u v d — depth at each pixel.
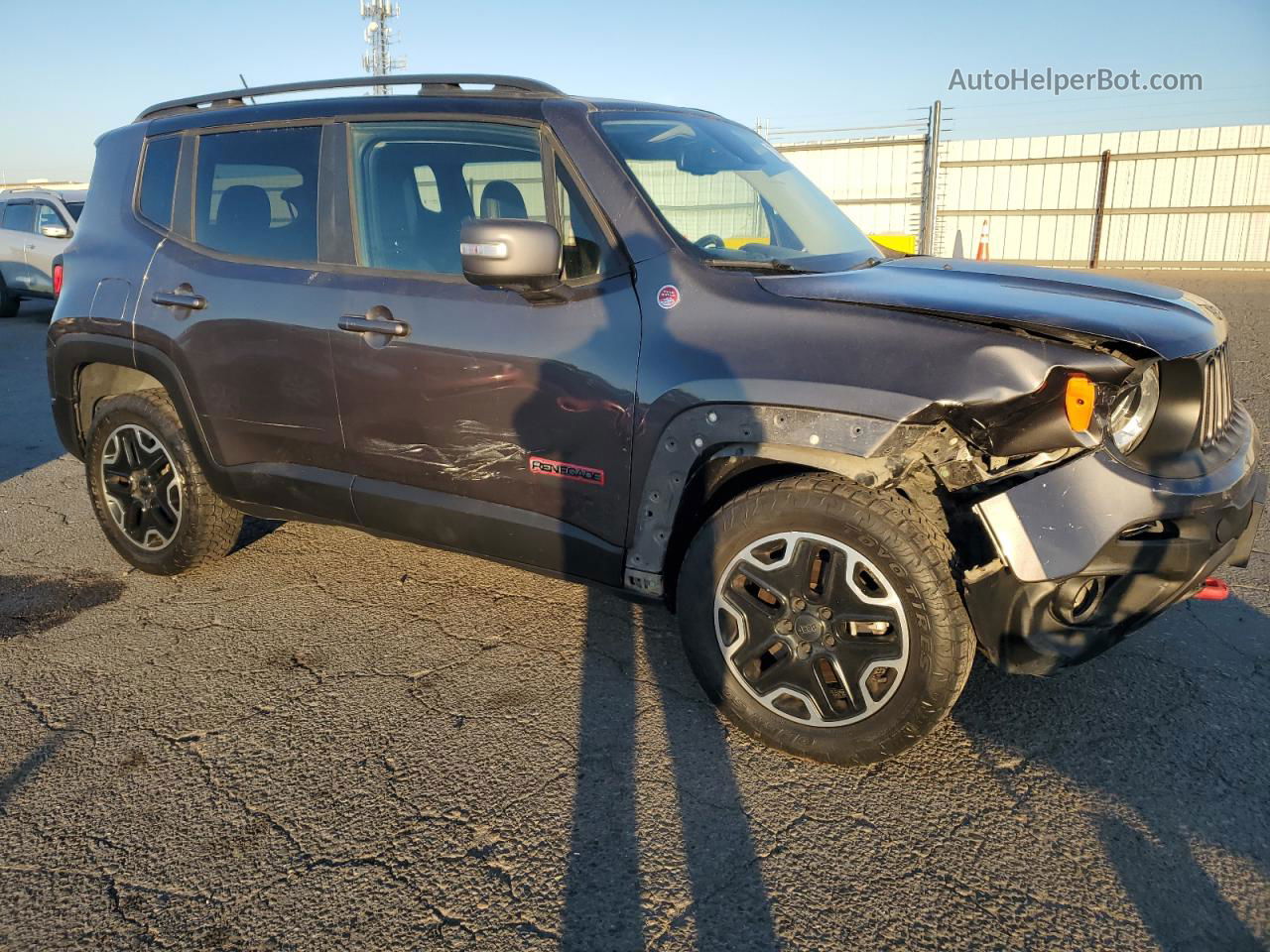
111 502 3.94
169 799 2.50
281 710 2.94
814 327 2.43
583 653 3.29
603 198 2.77
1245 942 1.98
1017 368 2.20
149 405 3.72
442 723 2.85
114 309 3.65
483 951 1.97
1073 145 21.30
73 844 2.32
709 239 2.81
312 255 3.26
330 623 3.55
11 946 1.99
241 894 2.14
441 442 3.01
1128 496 2.20
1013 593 2.31
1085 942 1.98
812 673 2.54
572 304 2.75
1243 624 3.42
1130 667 3.12
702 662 2.71
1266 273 19.73
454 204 3.01
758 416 2.44
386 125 3.15
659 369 2.60
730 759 2.65
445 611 3.64
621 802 2.46
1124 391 2.27
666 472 2.63
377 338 3.04
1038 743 2.71
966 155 22.45
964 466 2.34
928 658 2.36
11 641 3.43
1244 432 2.68
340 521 3.39
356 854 2.28
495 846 2.30
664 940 2.00
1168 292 2.73
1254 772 2.56
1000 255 22.92
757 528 2.52
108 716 2.91
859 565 2.41
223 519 3.80
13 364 10.03
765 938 2.00
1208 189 20.28
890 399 2.28
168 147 3.71
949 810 2.42
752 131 3.87
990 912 2.07
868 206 23.66
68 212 13.27
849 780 2.55
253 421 3.40
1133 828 2.34
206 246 3.52
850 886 2.16
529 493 2.92
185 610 3.68
